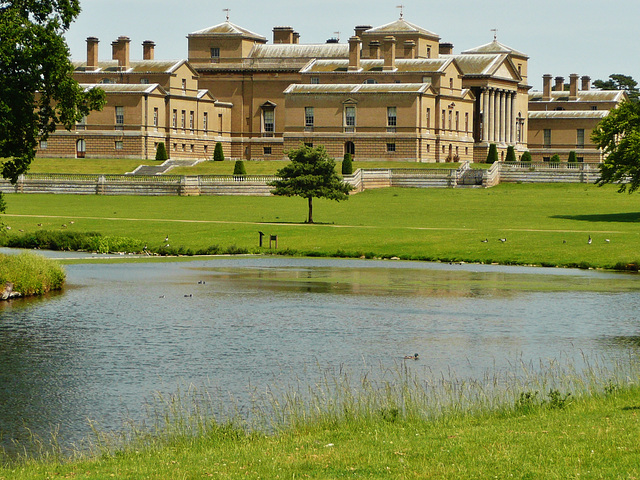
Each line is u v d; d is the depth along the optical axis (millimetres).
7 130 83125
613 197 164625
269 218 142625
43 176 180250
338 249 114938
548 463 30672
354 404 42656
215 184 175500
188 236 123750
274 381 50812
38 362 55156
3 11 84500
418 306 75438
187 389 49375
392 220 139250
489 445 33188
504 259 106625
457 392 47094
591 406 39469
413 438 35250
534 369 53375
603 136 138000
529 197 167000
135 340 61250
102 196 174750
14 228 128375
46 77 85062
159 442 38094
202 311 72500
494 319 69625
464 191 178750
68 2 86750
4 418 44438
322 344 60469
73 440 41125
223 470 31906
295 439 36438
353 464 31750
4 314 70312
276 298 79250
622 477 28969
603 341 61688
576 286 87062
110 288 84125
